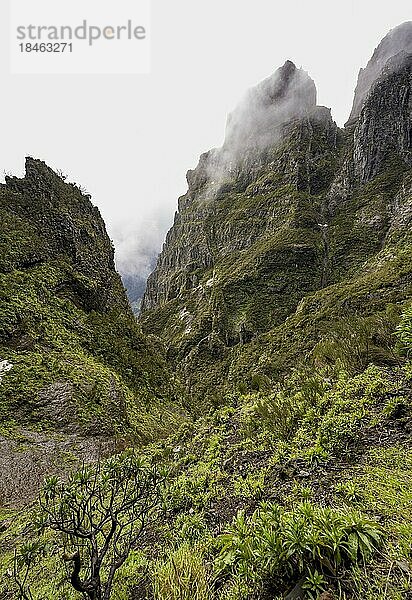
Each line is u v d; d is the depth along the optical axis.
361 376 6.53
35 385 17.00
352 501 3.31
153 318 153.88
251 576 2.57
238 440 6.44
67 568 3.66
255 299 108.75
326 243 113.94
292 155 159.25
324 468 4.19
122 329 30.75
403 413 4.90
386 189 114.62
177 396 28.58
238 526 3.01
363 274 79.75
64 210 37.72
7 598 3.70
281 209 140.25
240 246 151.50
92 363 21.98
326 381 7.17
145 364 28.39
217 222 181.12
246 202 168.88
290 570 2.49
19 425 14.70
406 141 120.94
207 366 95.69
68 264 31.72
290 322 70.69
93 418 16.38
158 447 9.05
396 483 3.46
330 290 75.50
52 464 12.08
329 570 2.40
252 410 7.76
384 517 2.95
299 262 109.31
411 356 6.50
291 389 8.09
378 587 2.22
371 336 8.02
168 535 3.96
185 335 116.00
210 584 2.83
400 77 129.75
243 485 4.50
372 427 4.83
